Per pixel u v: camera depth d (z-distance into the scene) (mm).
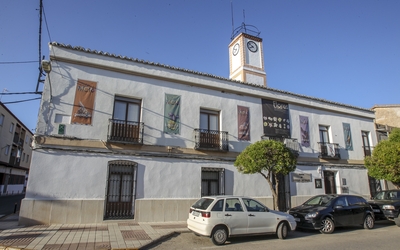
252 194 13680
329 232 9789
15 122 33938
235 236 8078
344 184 16828
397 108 21188
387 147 15023
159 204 11312
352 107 18625
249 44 21484
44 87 10461
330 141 17406
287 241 8430
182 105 12891
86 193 10273
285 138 15391
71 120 10617
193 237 8766
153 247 7484
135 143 11289
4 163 30422
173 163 12016
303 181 15398
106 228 9344
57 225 9492
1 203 20047
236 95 14555
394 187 18906
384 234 9750
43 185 9758
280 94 15883
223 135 13500
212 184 13000
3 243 7027
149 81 12383
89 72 11312
